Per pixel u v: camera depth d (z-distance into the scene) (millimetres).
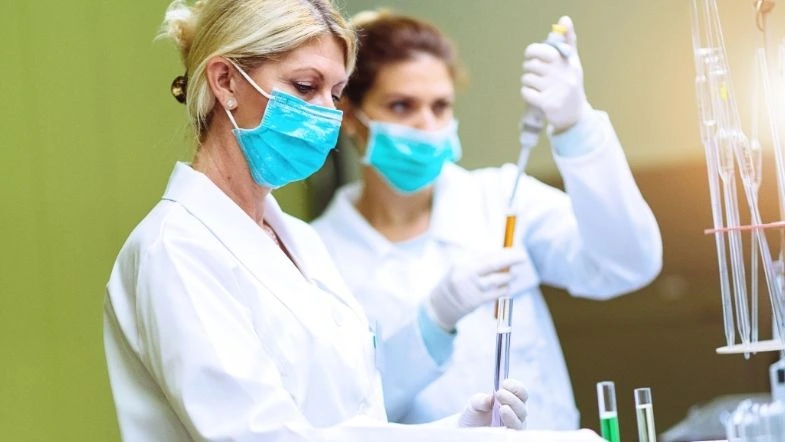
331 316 2268
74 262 3588
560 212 3566
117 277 2158
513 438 1893
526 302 3473
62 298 3568
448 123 3426
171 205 2170
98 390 3584
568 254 3510
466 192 3605
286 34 2109
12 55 3551
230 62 2129
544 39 3779
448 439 1907
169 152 3699
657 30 3760
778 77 2297
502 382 2172
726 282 2371
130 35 3695
